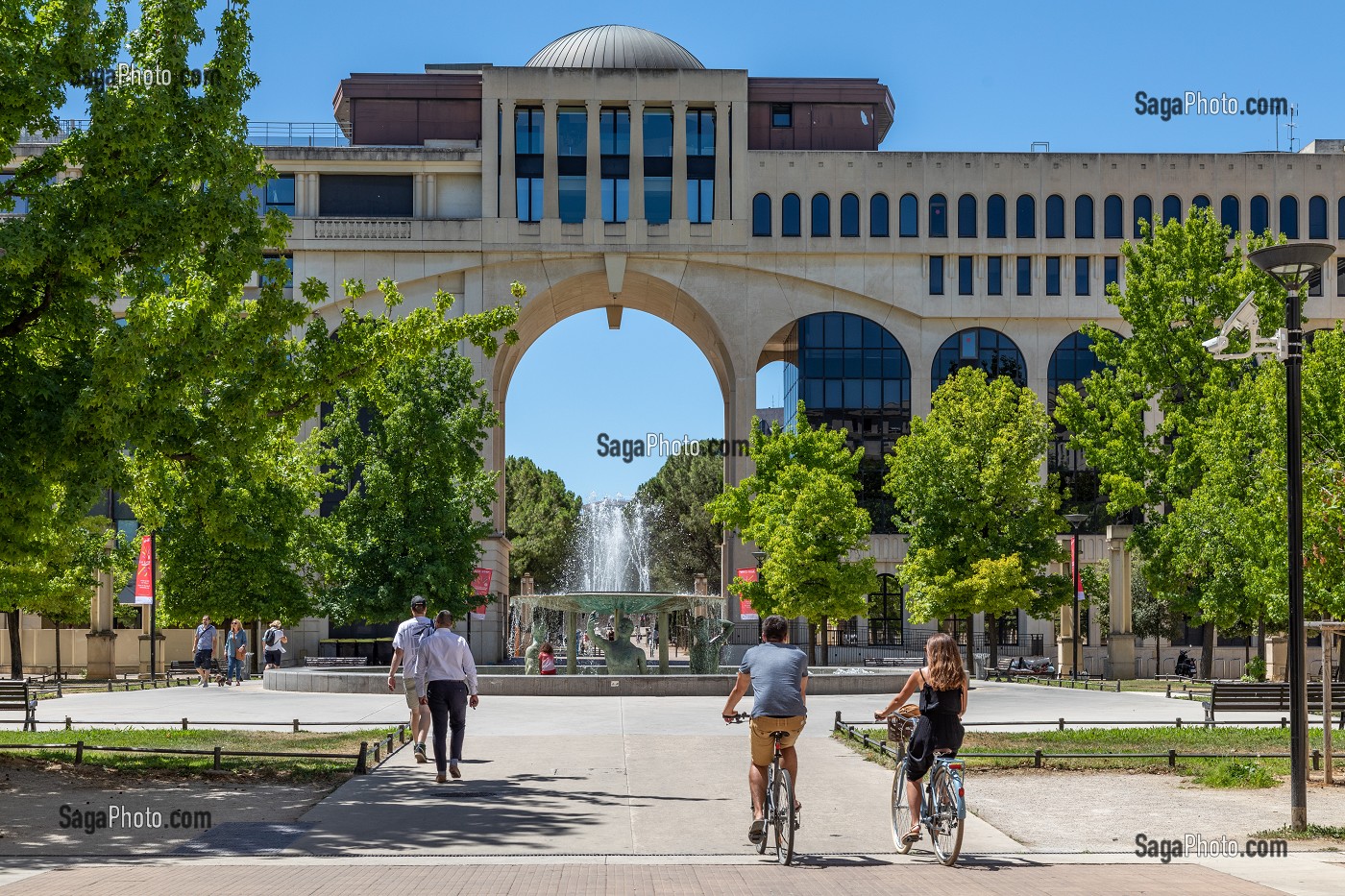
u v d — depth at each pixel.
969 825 13.77
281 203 64.69
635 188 64.62
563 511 102.38
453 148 66.06
